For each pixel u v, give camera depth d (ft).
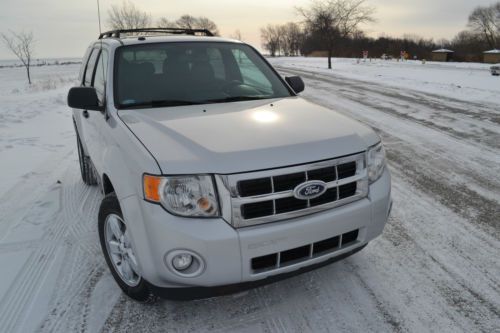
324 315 7.84
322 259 7.30
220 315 7.90
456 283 8.80
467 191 14.05
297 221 6.84
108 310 8.13
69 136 24.09
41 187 15.34
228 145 6.97
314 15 108.27
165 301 8.34
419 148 19.70
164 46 11.16
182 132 7.55
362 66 99.09
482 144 20.10
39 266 9.76
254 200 6.56
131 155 7.25
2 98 41.86
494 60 153.58
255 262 6.79
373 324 7.58
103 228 8.63
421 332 7.37
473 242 10.55
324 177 7.10
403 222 11.76
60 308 8.20
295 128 7.83
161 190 6.54
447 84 48.32
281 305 8.16
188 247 6.44
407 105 32.73
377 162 8.04
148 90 9.98
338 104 33.99
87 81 13.51
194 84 10.46
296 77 12.21
